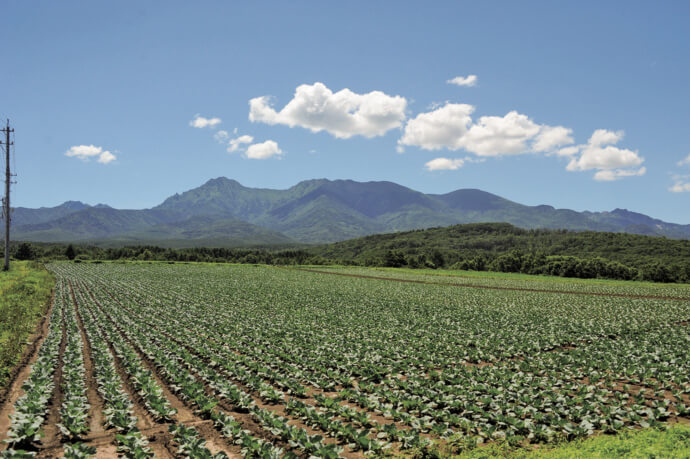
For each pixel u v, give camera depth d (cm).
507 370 1905
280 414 1429
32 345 2303
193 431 1199
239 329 2894
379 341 2544
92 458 1083
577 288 7225
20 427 1146
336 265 13825
